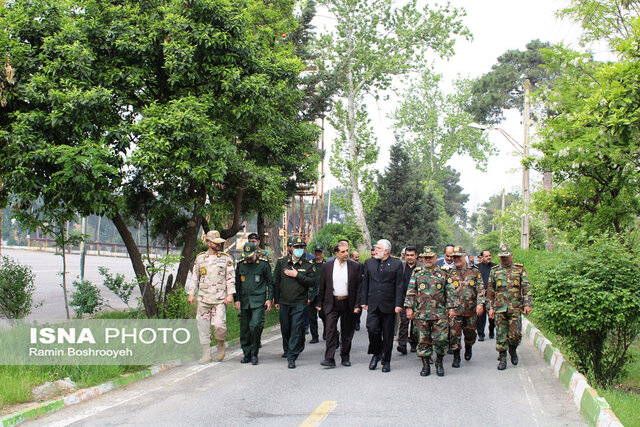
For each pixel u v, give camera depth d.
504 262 9.91
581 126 11.45
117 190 11.81
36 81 10.52
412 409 6.98
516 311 9.70
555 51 12.89
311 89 23.14
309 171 18.44
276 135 15.58
